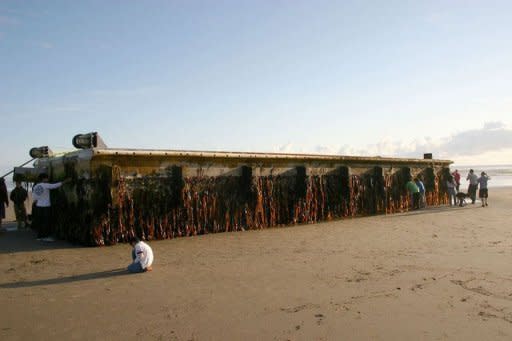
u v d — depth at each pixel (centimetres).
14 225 1733
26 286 728
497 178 7644
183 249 1073
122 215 1169
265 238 1249
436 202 2378
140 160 1213
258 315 575
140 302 632
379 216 1850
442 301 632
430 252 1008
